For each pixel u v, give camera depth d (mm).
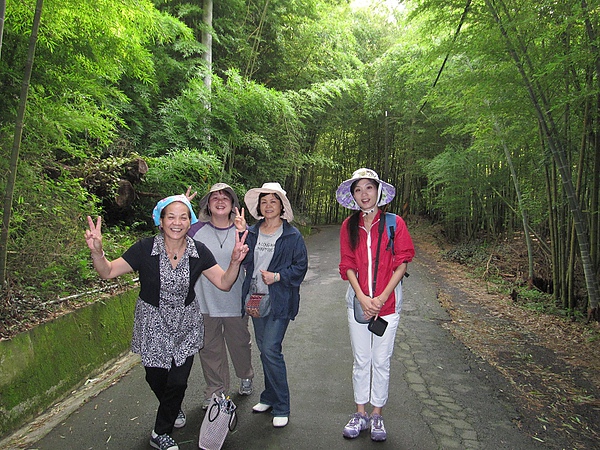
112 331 3963
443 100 7180
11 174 3027
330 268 8922
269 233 2906
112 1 3609
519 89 5320
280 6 10180
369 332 2746
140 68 4770
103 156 6438
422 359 4113
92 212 4965
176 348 2422
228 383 3072
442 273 9367
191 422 2828
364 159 21312
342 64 12898
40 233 3916
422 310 6000
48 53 3695
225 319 3033
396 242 2678
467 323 5492
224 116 7695
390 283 2621
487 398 3312
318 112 13500
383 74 13820
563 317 5797
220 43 8695
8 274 3404
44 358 3049
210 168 7238
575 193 5625
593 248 5453
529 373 3857
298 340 4516
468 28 5016
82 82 4137
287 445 2572
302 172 16156
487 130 7230
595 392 3475
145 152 7133
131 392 3234
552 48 4809
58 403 3051
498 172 10539
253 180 10102
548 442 2701
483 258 10320
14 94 3539
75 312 3533
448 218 13414
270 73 11125
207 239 3018
